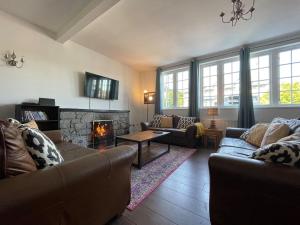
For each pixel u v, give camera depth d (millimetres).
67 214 942
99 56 4477
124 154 1336
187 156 3260
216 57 4516
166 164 2785
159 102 5598
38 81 3178
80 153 1846
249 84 3916
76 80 3889
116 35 3461
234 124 4277
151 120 5555
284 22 2996
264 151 1077
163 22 2965
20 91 2926
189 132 3988
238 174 1043
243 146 2260
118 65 5137
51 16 2873
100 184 1135
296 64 3582
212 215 1203
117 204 1347
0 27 2695
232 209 1116
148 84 6023
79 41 3770
